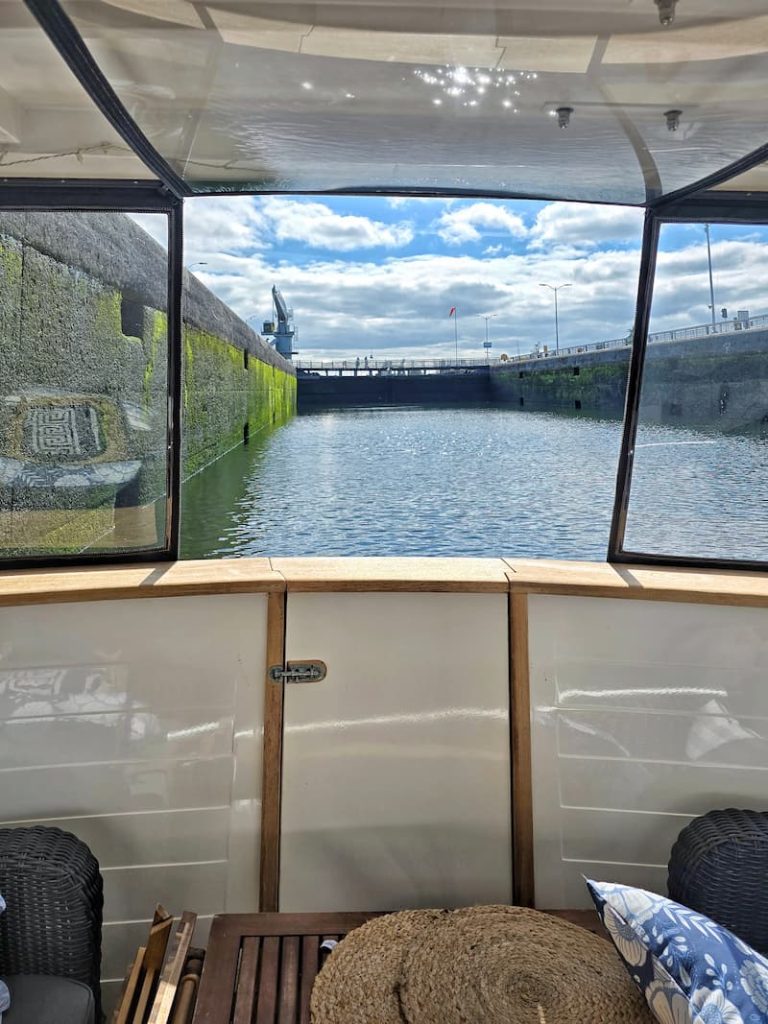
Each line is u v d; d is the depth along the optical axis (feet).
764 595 7.01
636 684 7.22
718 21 4.25
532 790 7.23
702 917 4.45
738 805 7.16
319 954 5.16
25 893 5.37
